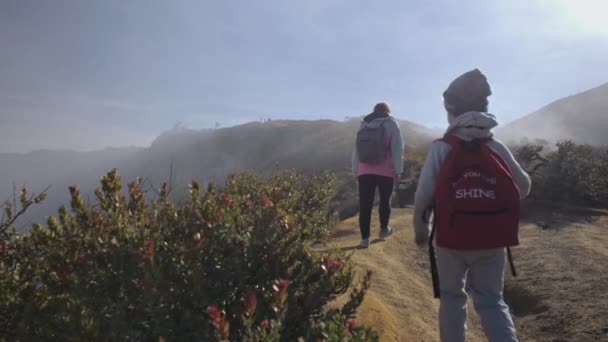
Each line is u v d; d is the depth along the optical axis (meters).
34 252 2.82
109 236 2.59
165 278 2.28
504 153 2.72
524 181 2.77
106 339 1.96
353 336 1.83
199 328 2.12
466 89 2.87
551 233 7.61
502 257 2.65
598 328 3.93
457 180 2.56
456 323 2.70
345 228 8.41
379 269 5.38
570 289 4.93
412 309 4.41
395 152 6.03
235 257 2.51
